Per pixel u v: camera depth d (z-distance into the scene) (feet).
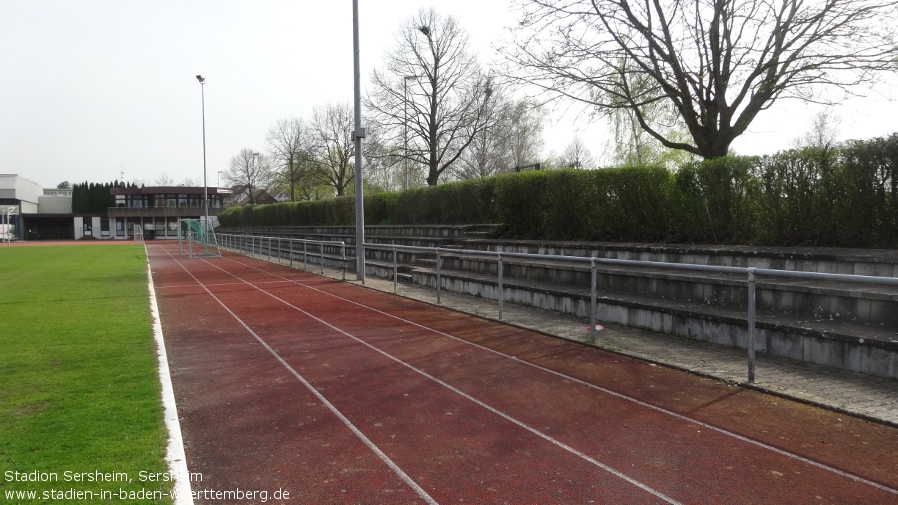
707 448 14.44
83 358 22.71
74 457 13.15
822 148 29.55
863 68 37.91
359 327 30.94
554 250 41.75
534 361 23.20
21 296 42.98
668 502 11.73
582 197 44.32
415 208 75.56
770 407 17.29
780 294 24.63
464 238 54.70
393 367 22.43
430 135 100.99
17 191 244.63
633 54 43.70
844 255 25.31
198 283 54.70
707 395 18.58
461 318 33.27
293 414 17.07
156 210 243.81
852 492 12.11
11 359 22.45
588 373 21.34
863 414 16.15
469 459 13.87
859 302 21.71
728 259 30.50
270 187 224.53
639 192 39.45
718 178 34.55
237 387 19.85
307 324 32.01
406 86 100.12
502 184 53.57
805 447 14.38
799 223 30.04
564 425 16.15
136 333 27.99
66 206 280.51
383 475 12.99
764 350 22.82
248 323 32.48
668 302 28.73
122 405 16.90
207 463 13.62
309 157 170.60
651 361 22.67
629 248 36.06
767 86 40.09
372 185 166.61
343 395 18.89
